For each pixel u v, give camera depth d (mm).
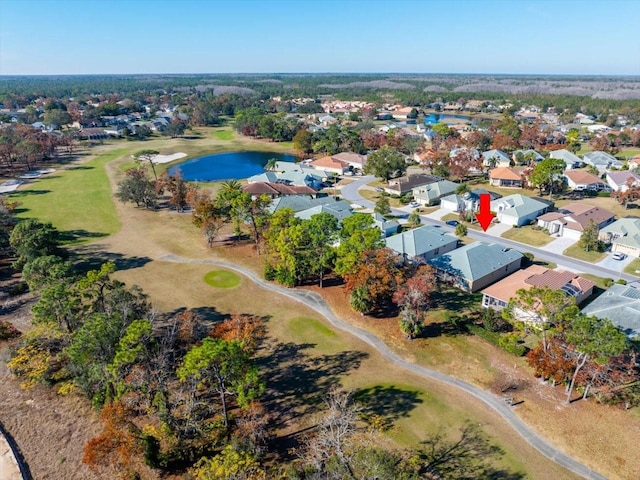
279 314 61188
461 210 102750
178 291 67875
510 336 50844
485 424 41156
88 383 43000
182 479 35844
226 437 38938
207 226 83438
